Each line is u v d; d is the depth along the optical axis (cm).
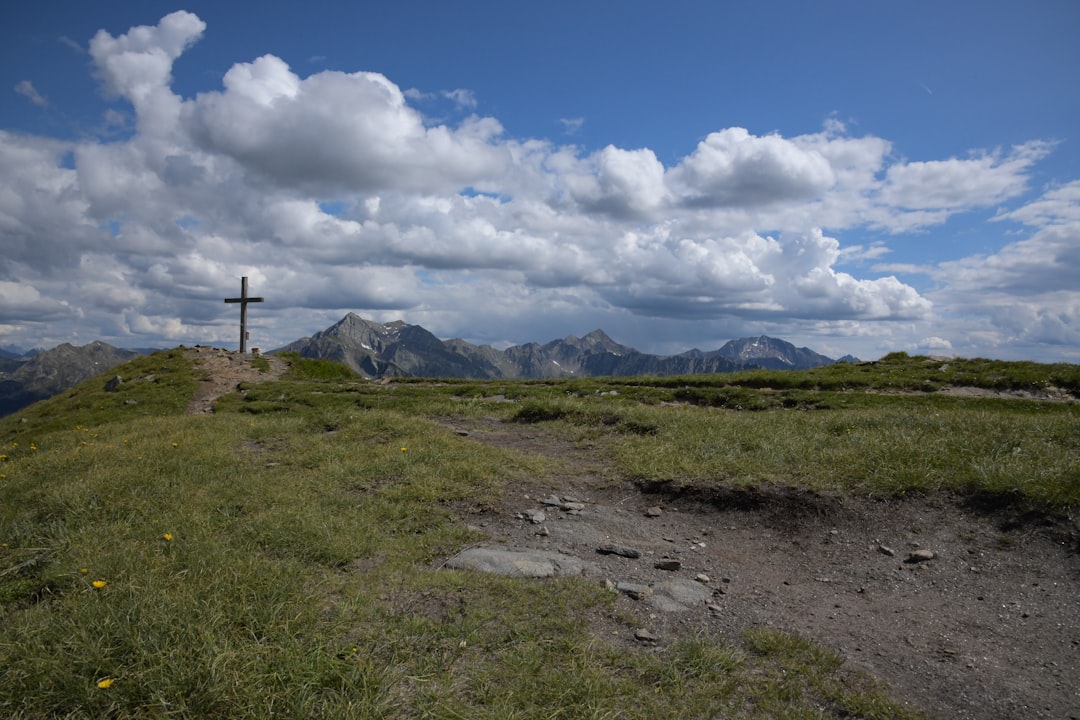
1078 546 757
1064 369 2519
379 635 562
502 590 677
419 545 825
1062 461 943
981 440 1100
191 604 573
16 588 661
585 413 1684
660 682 522
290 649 511
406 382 3075
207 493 999
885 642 615
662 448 1244
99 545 754
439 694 480
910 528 864
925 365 2916
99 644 500
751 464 1099
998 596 698
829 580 766
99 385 3053
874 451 1086
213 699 449
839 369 2959
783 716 482
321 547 770
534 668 523
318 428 1638
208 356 3547
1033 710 506
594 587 704
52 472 1168
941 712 504
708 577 769
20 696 454
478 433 1591
